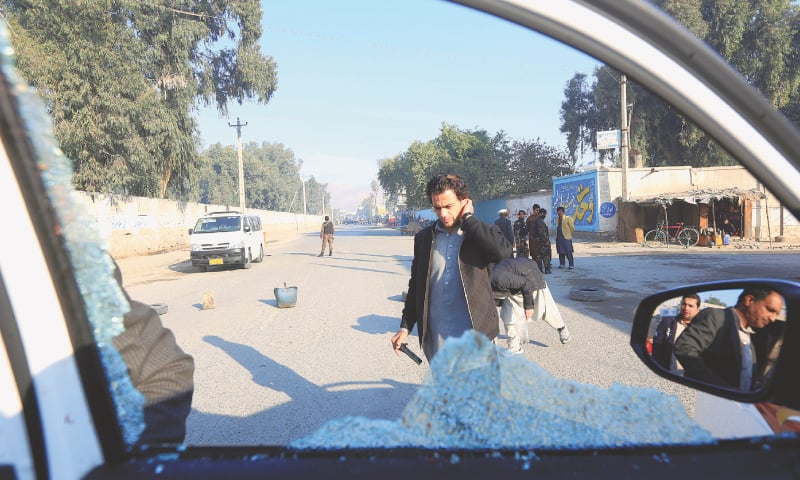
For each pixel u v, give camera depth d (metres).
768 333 0.90
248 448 0.68
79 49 13.30
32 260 0.62
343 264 16.25
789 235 18.97
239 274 14.31
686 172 21.78
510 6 0.60
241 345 5.86
